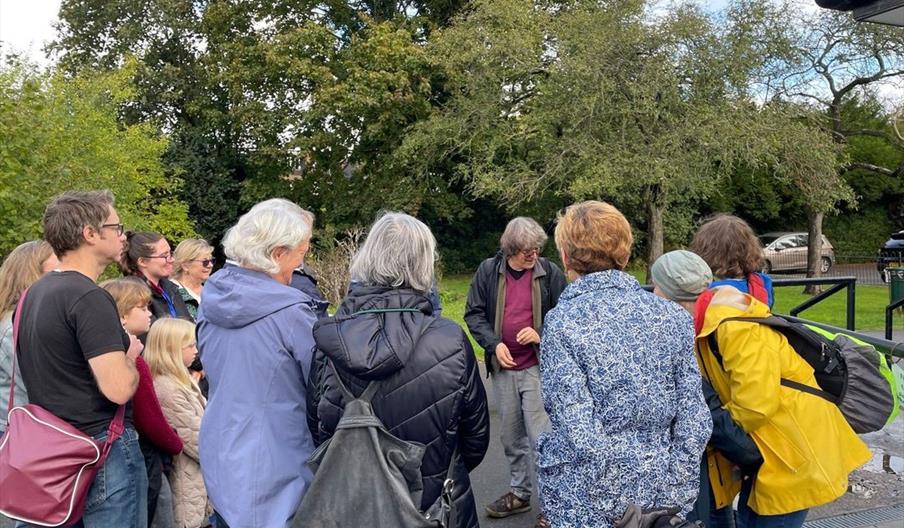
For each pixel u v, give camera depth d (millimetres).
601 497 2016
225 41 23438
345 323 2023
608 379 2008
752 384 2322
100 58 24516
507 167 19188
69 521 2342
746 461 2471
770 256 25078
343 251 15328
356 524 1946
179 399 3229
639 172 14797
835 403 2504
